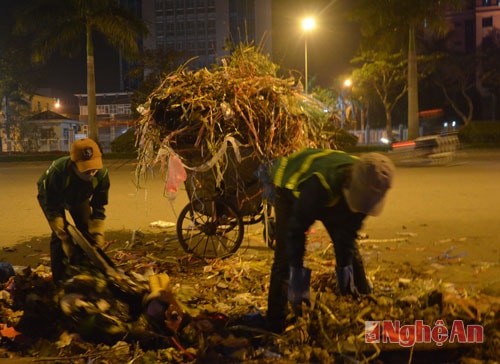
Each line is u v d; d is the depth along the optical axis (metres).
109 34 33.25
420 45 55.97
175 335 4.34
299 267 4.17
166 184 6.59
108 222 9.80
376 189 3.59
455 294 5.08
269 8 79.25
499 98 73.19
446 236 8.12
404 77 54.53
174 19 83.31
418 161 21.42
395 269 6.29
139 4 84.69
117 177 19.06
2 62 46.88
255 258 7.04
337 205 4.04
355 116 64.75
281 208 4.39
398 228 8.76
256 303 5.20
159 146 6.79
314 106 7.04
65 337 4.34
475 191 13.12
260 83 6.73
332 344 4.08
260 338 4.40
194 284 5.96
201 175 6.84
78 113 85.25
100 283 4.71
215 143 6.52
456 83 65.81
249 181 6.80
